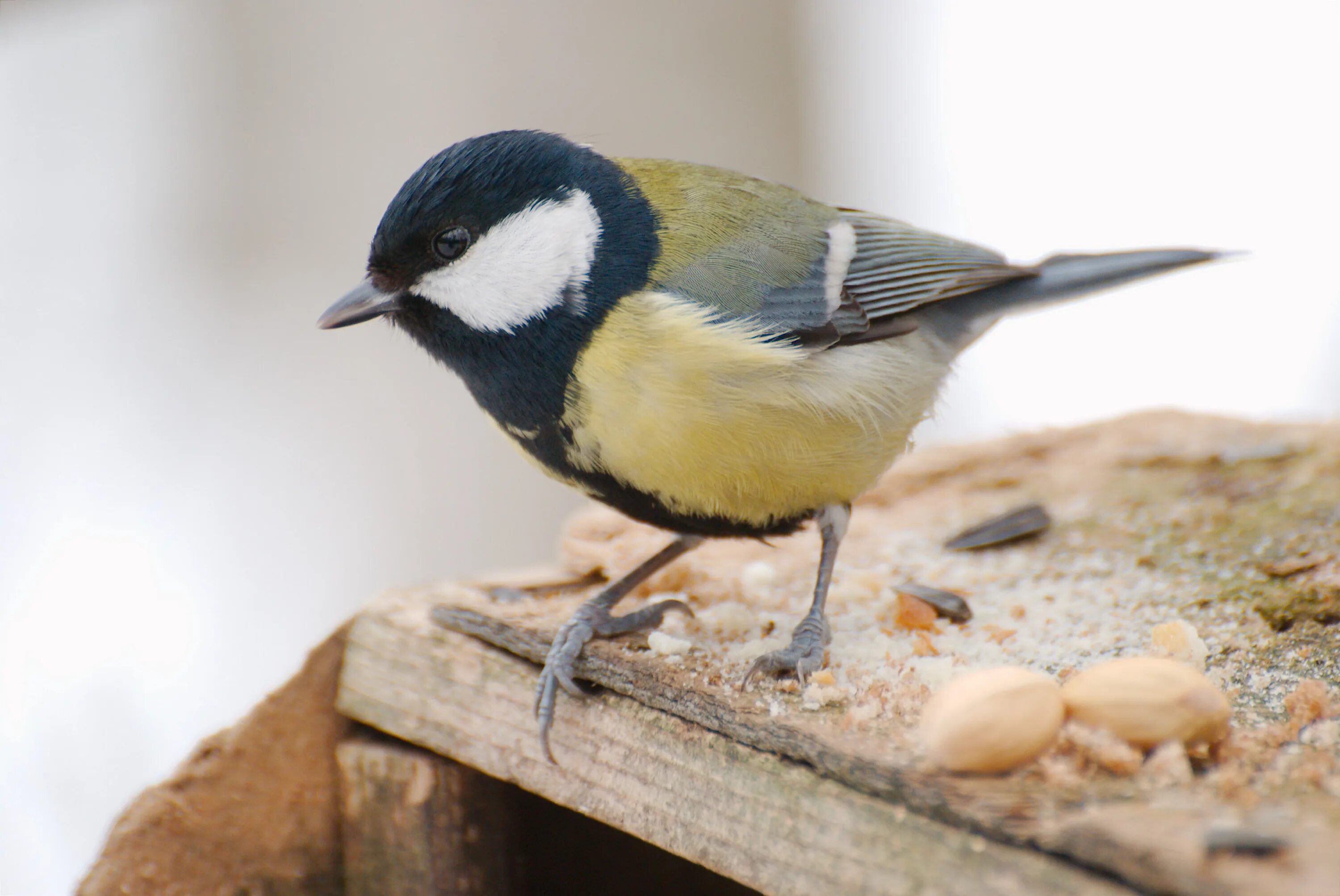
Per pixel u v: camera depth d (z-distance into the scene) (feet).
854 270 5.64
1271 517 5.65
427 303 5.58
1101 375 6.93
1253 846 5.36
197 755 5.58
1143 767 5.42
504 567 6.60
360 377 6.74
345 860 5.60
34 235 6.91
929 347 5.69
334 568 6.14
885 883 5.42
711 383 5.55
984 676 5.43
